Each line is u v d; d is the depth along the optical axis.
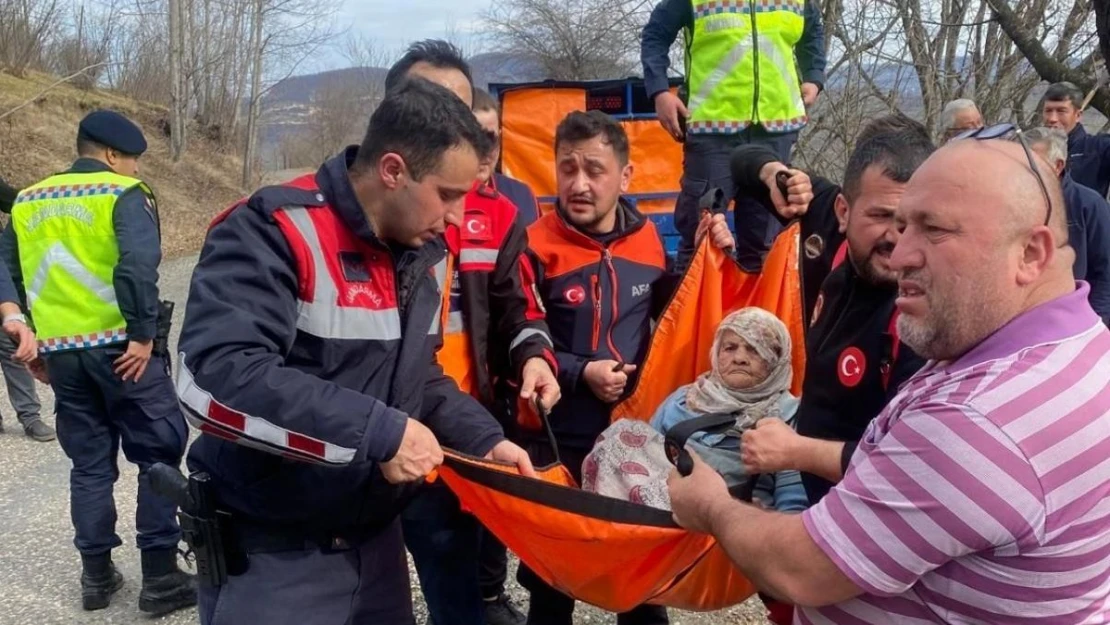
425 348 2.25
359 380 2.12
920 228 1.53
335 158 2.13
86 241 3.82
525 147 6.92
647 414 3.01
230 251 2.00
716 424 2.01
